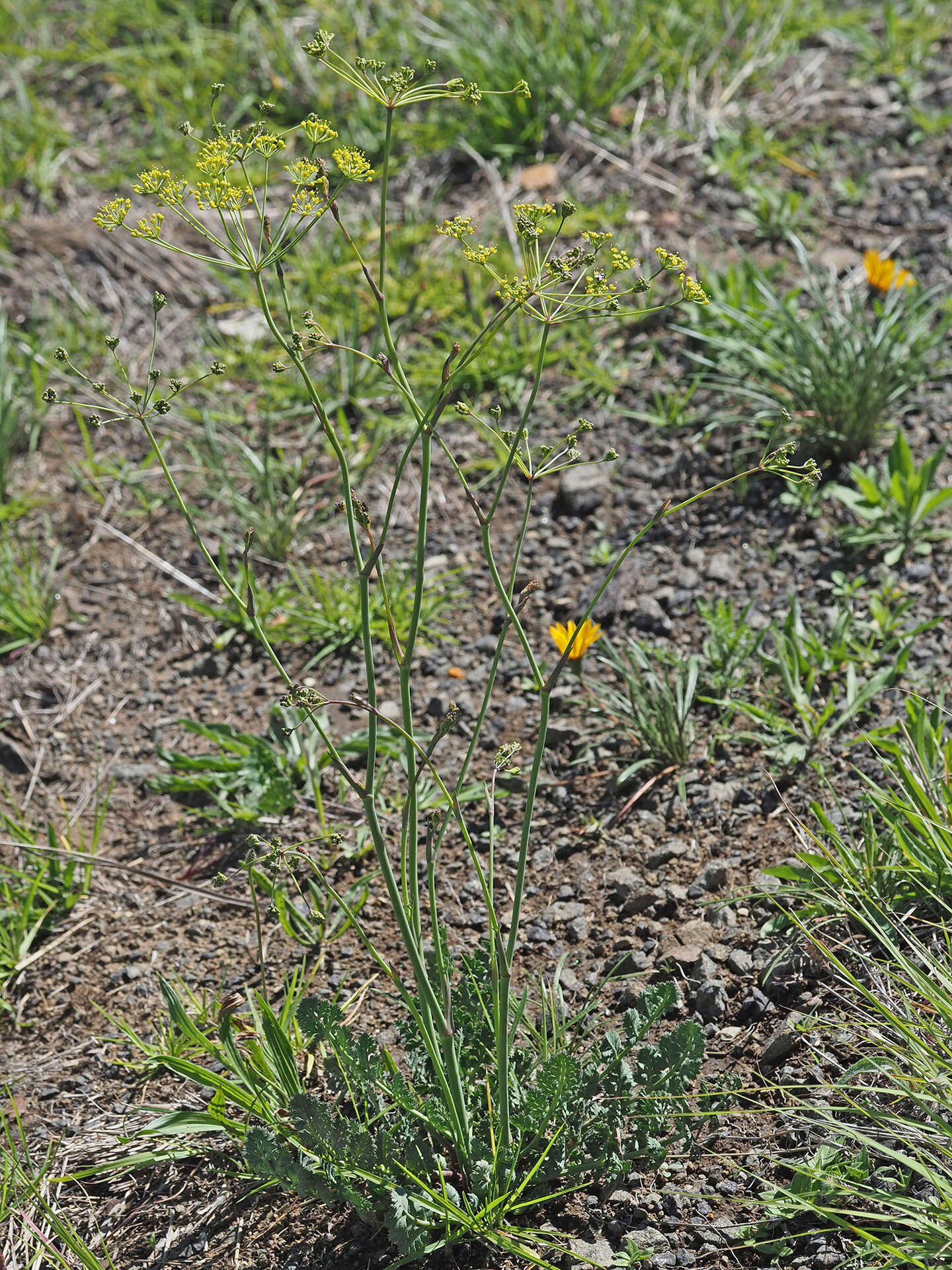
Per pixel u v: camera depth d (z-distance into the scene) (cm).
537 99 482
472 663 328
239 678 339
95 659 349
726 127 471
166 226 470
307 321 167
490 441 386
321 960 257
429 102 497
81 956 271
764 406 361
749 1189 196
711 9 517
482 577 351
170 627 355
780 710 287
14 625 353
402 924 179
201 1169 221
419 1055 209
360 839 282
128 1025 254
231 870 285
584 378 392
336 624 337
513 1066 210
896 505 322
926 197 434
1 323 414
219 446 400
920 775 241
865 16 516
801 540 333
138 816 306
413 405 167
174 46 543
